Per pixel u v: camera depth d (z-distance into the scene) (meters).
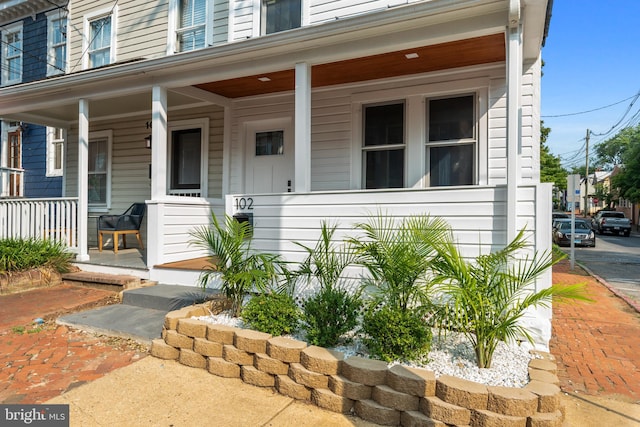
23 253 5.73
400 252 3.21
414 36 4.24
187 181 7.56
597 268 10.34
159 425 2.55
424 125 5.65
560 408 2.50
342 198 4.34
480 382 2.68
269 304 3.47
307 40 4.57
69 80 6.11
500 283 2.89
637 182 23.61
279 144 6.74
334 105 6.18
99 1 8.96
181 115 7.51
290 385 2.92
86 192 6.34
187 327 3.46
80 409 2.72
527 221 3.55
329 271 3.84
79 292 5.41
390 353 2.94
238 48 4.88
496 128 5.26
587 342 4.36
